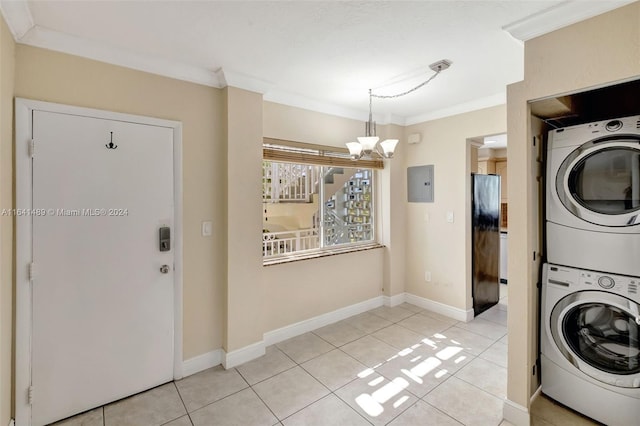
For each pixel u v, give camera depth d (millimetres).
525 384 1781
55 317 1841
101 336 1987
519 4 1576
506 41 1951
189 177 2312
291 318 2980
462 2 1568
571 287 1870
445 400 2029
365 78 2541
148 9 1592
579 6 1519
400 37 1903
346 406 1981
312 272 3135
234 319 2465
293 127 2955
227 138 2400
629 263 1670
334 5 1588
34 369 1785
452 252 3418
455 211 3373
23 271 1739
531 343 1883
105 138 1976
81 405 1925
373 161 3643
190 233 2324
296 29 1810
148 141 2133
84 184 1912
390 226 3707
